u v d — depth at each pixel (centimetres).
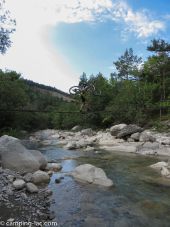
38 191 1077
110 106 4666
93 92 1762
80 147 2677
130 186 1208
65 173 1435
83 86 1745
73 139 3712
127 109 4328
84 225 789
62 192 1098
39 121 6456
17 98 4388
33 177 1235
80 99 1761
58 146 2839
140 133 2991
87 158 1975
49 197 1029
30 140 3656
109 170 1547
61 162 1803
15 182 1097
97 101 4753
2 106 4134
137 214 882
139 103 4359
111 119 4691
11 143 1463
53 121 7075
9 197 968
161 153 2156
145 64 5722
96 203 979
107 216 862
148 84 4869
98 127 5019
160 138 2867
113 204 971
